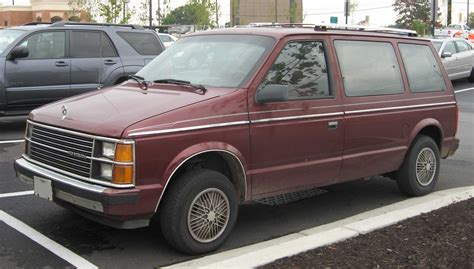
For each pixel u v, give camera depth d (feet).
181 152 14.90
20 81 34.50
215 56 18.15
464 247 14.55
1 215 18.97
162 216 15.25
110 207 14.10
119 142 14.17
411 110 21.18
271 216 19.74
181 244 15.30
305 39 18.21
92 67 36.94
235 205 16.29
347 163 19.01
